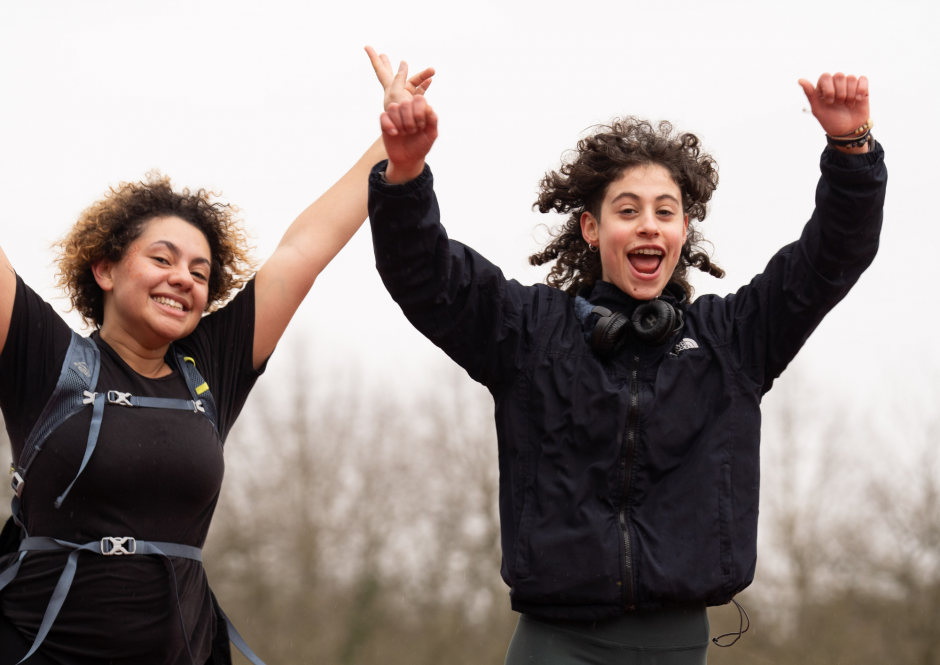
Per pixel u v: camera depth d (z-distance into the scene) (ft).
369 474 109.50
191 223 14.11
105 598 12.26
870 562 94.02
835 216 13.12
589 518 13.03
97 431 12.47
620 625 13.09
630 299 14.46
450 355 13.87
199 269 13.78
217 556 106.83
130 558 12.45
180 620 12.66
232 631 13.87
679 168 15.12
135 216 13.70
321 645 102.89
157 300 13.35
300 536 107.14
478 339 13.82
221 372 14.21
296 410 111.34
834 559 96.37
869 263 13.53
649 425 13.39
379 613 103.40
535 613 13.28
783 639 94.02
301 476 109.19
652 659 13.08
